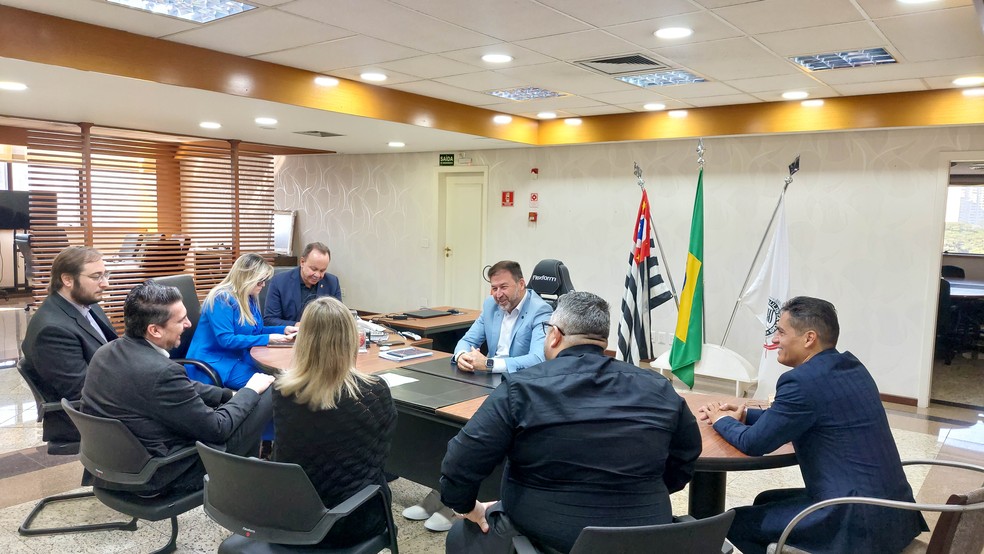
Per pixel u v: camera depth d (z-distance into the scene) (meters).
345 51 4.18
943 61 4.02
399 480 3.51
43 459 3.69
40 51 3.45
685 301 5.14
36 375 2.83
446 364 3.19
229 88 4.30
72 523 2.91
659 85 5.04
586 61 4.31
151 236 6.86
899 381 5.34
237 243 7.63
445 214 8.28
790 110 5.43
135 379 2.24
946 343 6.81
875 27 3.38
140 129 6.34
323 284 4.33
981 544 1.88
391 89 5.38
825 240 5.60
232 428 2.44
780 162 5.77
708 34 3.62
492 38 3.80
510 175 7.45
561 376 1.62
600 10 3.26
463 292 8.21
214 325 3.42
